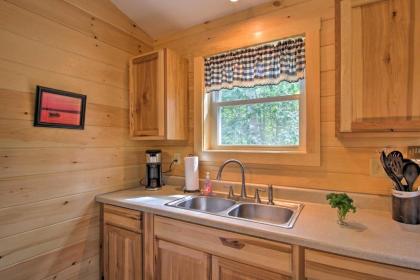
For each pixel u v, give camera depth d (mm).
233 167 1808
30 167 1400
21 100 1359
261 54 1707
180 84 1939
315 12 1501
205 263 1259
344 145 1423
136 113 1960
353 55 1233
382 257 842
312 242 962
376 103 1188
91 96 1741
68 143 1599
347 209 1120
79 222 1658
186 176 1858
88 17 1716
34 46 1418
